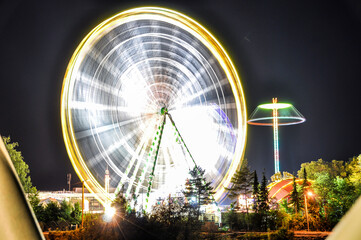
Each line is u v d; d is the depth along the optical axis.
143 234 31.84
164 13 45.59
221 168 47.59
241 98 46.50
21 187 3.12
